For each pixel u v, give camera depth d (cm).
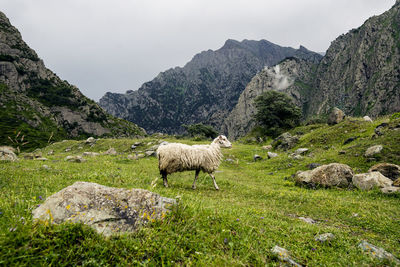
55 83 13962
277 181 1454
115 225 343
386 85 16012
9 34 13300
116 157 2094
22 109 10406
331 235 505
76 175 952
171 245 337
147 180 1049
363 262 402
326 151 1941
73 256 274
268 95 6412
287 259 373
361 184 1088
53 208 334
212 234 411
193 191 981
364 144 1598
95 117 12962
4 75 11575
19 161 1261
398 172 1128
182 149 1014
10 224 295
